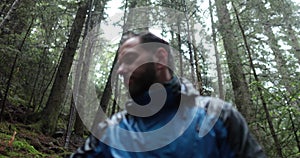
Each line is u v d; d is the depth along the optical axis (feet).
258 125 13.98
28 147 19.27
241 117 2.47
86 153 2.70
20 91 33.94
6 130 22.06
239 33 22.72
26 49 24.18
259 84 14.11
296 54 32.07
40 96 36.58
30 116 28.45
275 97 13.71
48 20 25.91
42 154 19.74
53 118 28.02
